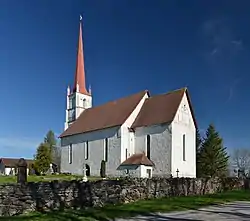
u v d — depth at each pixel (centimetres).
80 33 8556
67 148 6581
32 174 6506
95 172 5844
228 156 7375
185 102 5331
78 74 8219
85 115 6856
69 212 1700
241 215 1686
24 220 1449
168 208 1919
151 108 5591
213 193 2975
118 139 5466
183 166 5131
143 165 5059
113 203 2081
